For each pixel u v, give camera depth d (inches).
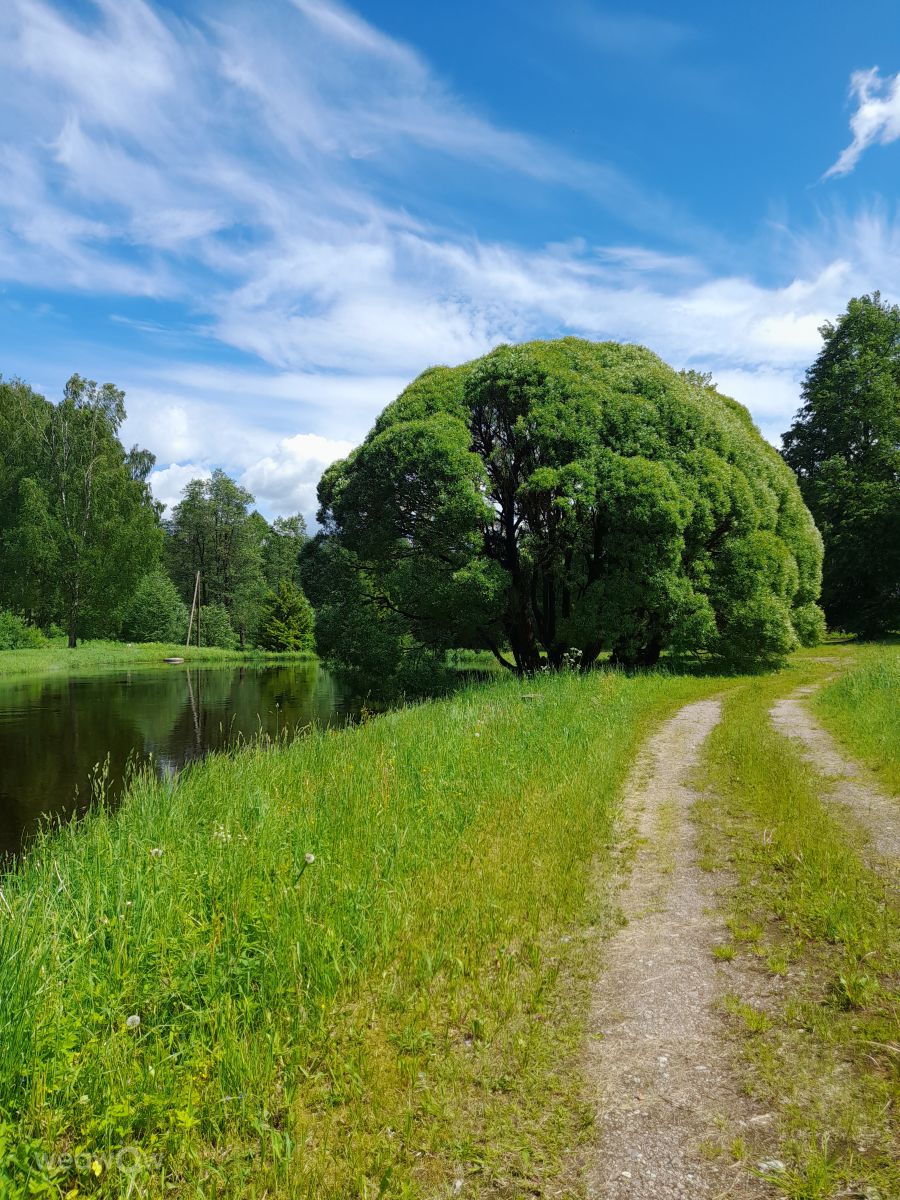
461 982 149.9
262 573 3043.8
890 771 326.3
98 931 147.1
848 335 1745.8
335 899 172.7
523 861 212.2
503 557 857.5
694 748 409.1
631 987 150.9
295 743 376.2
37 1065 110.6
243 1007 133.2
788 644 858.1
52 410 2041.1
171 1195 97.2
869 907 178.4
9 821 407.8
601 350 940.0
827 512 1620.3
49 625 2073.1
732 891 199.3
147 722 784.9
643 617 845.8
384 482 806.5
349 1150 104.2
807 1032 131.7
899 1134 105.0
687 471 818.8
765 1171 99.7
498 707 458.9
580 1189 97.7
